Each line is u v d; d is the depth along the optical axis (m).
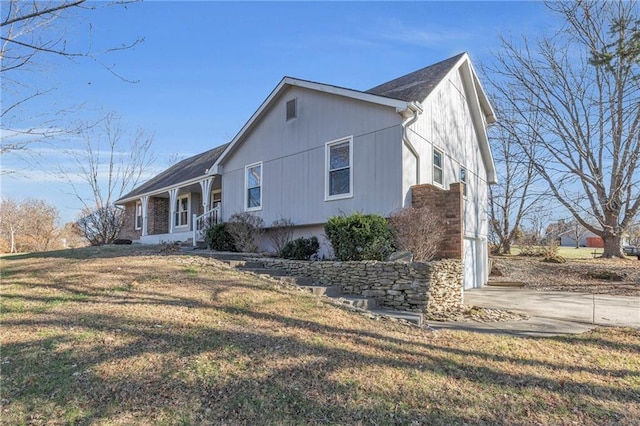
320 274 9.11
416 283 7.85
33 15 5.30
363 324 5.86
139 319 5.52
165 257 10.41
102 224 21.47
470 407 3.57
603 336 6.23
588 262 18.05
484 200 16.20
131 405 3.45
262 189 13.59
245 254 11.60
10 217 31.30
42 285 7.53
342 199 11.08
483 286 14.90
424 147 11.13
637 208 18.31
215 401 3.55
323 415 3.38
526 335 6.30
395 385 3.92
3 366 4.13
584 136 18.83
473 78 14.52
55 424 3.19
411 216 9.21
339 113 11.38
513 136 20.88
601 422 3.40
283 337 5.07
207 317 5.70
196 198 21.00
